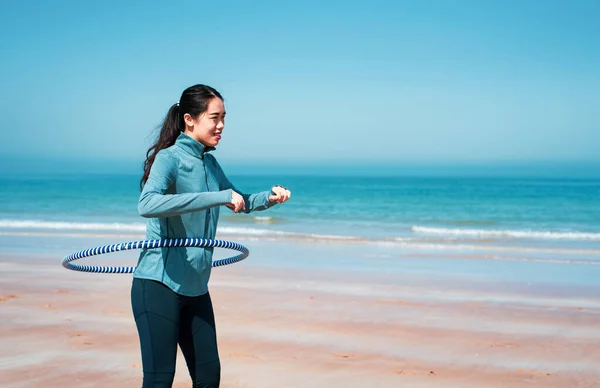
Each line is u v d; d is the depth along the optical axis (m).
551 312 7.03
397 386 4.51
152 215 2.65
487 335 5.99
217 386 2.99
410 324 6.39
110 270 4.05
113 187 49.88
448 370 4.90
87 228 17.45
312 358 5.15
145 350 2.80
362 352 5.35
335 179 115.62
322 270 10.06
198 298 2.95
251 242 14.52
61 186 52.75
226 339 5.70
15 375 4.60
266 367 4.90
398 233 17.30
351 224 20.19
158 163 2.79
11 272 9.48
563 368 4.99
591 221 21.47
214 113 2.92
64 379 4.52
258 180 106.06
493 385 4.56
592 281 9.15
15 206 27.00
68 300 7.32
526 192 45.03
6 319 6.33
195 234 2.93
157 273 2.82
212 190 2.97
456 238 15.84
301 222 21.00
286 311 6.90
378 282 8.94
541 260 11.52
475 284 8.84
